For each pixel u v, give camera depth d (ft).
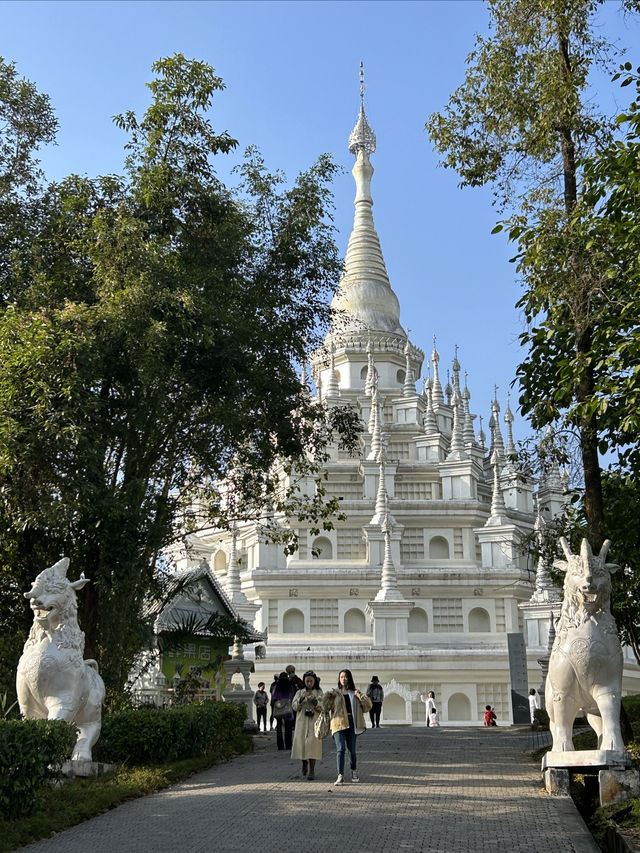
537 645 170.09
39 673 59.98
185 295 75.56
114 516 71.46
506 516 188.65
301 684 87.04
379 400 200.13
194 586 104.42
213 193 88.94
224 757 78.33
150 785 60.08
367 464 187.42
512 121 74.74
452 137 76.64
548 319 68.54
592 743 73.46
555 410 71.61
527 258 66.69
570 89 70.79
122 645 80.12
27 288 83.66
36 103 89.61
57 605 61.31
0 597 82.74
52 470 71.77
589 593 53.62
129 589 79.00
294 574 176.65
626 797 49.83
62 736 53.11
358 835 43.55
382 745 85.56
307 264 93.35
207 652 107.96
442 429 219.00
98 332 74.54
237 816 48.67
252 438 88.33
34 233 86.48
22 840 44.91
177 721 70.03
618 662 53.67
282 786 58.34
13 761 48.01
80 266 84.84
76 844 44.29
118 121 84.89
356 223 229.86
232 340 80.02
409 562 186.80
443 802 51.21
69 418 69.56
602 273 64.39
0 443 68.69
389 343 214.07
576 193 73.15
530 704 141.18
